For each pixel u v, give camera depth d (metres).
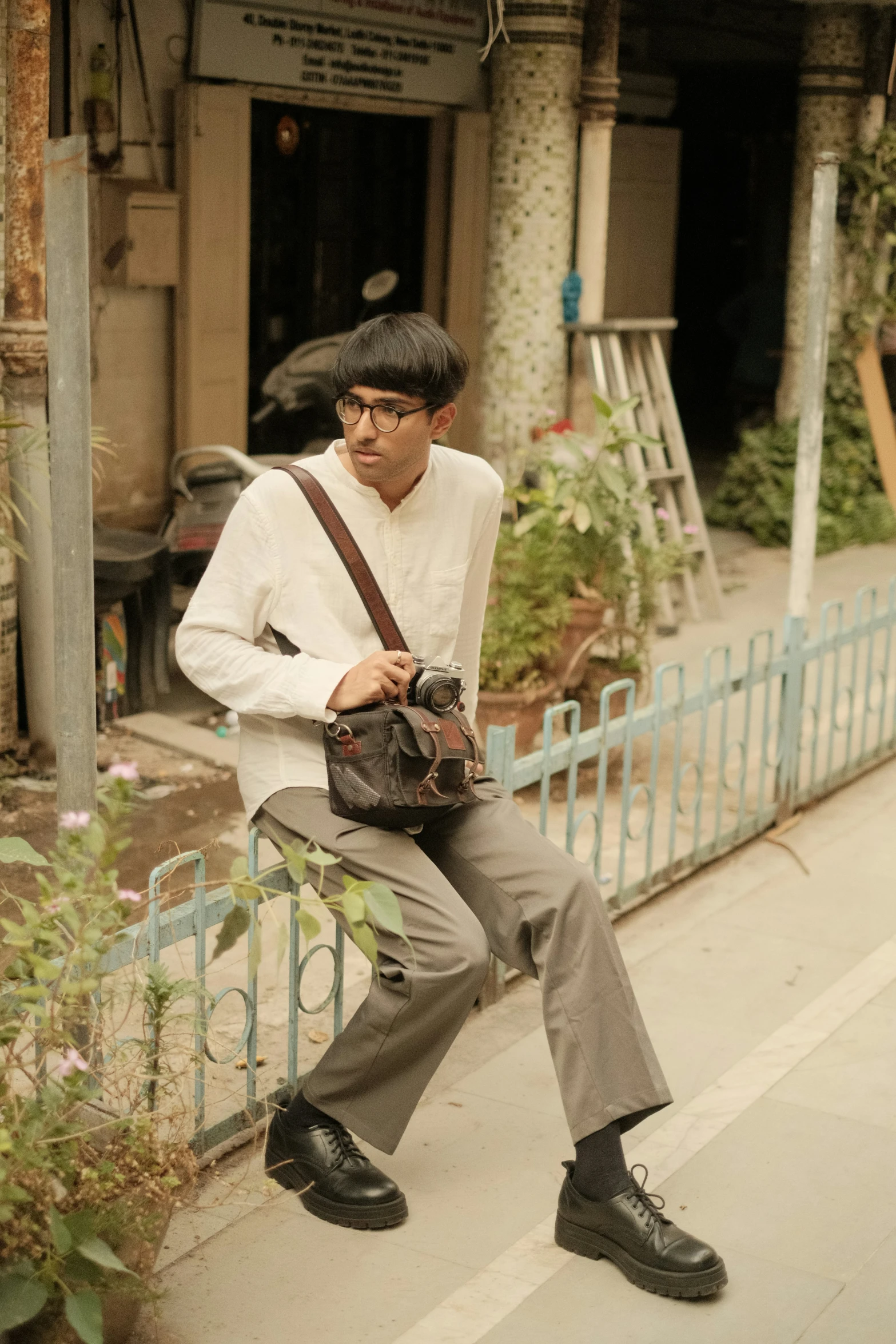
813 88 9.77
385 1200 2.97
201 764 5.75
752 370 12.69
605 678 5.66
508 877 2.95
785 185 14.26
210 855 4.92
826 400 10.21
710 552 8.27
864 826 5.35
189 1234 2.96
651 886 4.66
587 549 5.56
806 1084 3.56
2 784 5.23
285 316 8.85
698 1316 2.73
